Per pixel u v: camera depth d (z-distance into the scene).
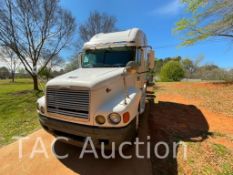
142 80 5.51
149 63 6.52
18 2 12.52
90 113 3.01
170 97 9.55
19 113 8.10
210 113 6.59
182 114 6.46
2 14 12.00
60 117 3.29
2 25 12.23
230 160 3.55
